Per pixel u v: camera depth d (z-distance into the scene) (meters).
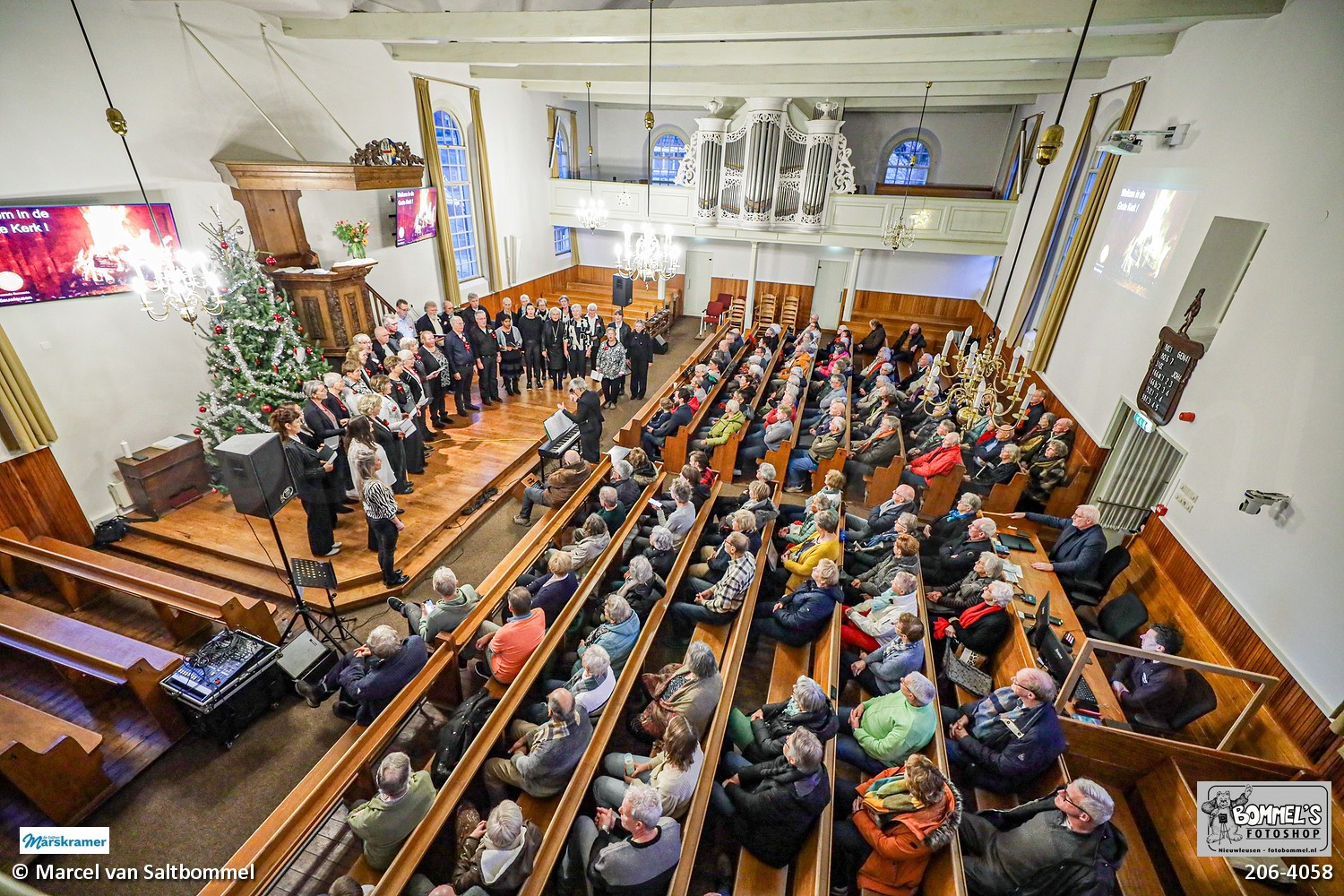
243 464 4.66
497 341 10.82
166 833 4.18
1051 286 10.84
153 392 7.48
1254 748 4.32
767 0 8.45
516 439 9.47
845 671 5.23
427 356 9.30
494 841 3.02
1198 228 6.20
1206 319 5.79
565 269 18.20
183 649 5.66
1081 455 8.11
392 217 11.11
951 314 16.83
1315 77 4.78
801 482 8.47
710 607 5.22
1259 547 4.70
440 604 4.91
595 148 18.67
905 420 10.68
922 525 6.97
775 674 5.09
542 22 7.28
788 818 3.35
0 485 6.16
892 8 5.98
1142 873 3.94
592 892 3.37
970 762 4.07
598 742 3.94
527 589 4.95
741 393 9.52
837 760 4.22
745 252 18.05
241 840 4.16
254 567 6.55
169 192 7.42
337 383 7.35
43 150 6.21
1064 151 10.89
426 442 9.27
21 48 5.93
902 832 3.31
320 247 9.75
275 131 8.67
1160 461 6.86
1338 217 4.37
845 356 12.09
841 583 5.89
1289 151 4.98
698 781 3.65
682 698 3.99
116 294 6.96
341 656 5.39
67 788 4.14
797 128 14.30
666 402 9.80
